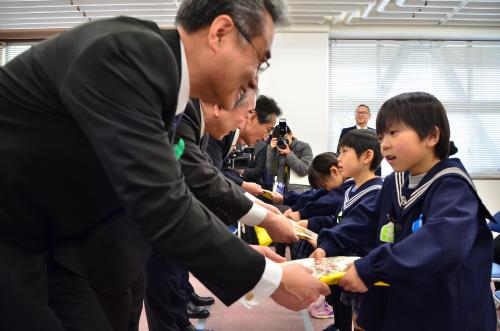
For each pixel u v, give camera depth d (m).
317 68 5.57
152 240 0.67
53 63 0.69
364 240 1.38
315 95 5.57
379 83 5.84
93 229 0.84
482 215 1.05
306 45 5.57
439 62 5.83
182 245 0.67
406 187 1.19
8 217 0.72
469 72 5.84
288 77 5.57
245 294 0.75
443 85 5.83
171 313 1.70
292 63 5.57
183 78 0.79
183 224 0.66
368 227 1.38
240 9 0.78
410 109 1.12
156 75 0.67
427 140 1.12
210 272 0.70
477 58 5.85
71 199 0.75
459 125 5.82
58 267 0.81
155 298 1.68
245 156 4.04
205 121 1.60
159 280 1.67
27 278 0.73
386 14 5.19
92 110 0.64
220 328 2.34
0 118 0.70
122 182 0.64
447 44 5.83
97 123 0.64
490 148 5.82
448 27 5.61
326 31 5.56
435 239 0.94
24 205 0.72
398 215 1.19
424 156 1.13
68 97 0.65
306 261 1.18
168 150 0.68
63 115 0.70
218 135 1.70
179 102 0.81
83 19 5.24
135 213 0.65
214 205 1.33
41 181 0.72
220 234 0.71
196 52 0.81
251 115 2.39
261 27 0.80
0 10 4.98
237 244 0.72
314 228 2.04
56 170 0.72
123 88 0.64
